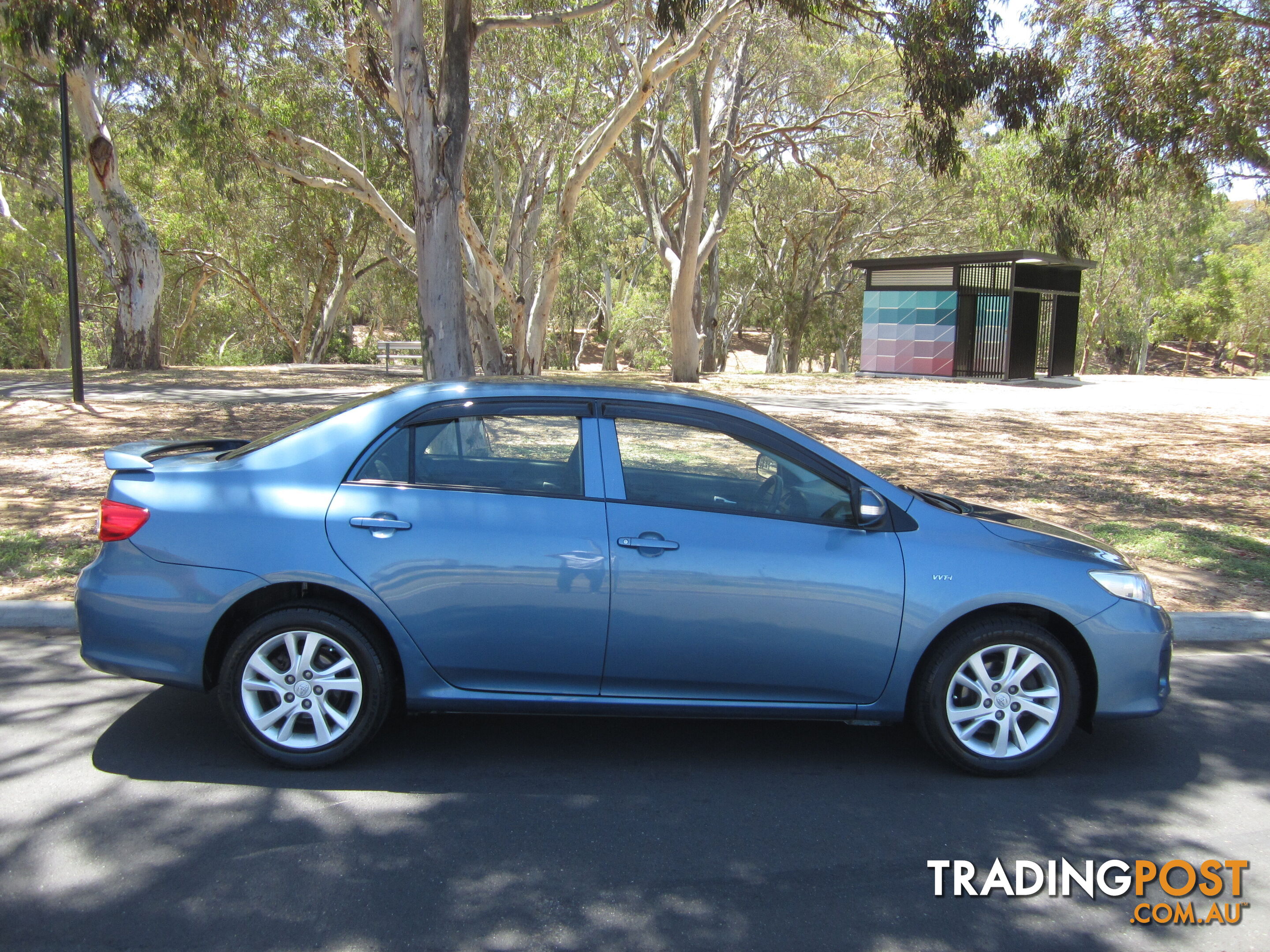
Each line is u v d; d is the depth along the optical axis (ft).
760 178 126.52
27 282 134.82
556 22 42.93
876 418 59.57
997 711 14.06
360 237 125.29
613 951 9.77
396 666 14.05
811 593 13.62
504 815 12.53
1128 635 14.12
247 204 106.42
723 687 13.89
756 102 102.37
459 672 13.64
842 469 14.30
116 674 13.64
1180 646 20.84
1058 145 47.26
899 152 106.32
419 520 13.53
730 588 13.55
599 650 13.61
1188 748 15.49
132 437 42.14
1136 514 32.17
